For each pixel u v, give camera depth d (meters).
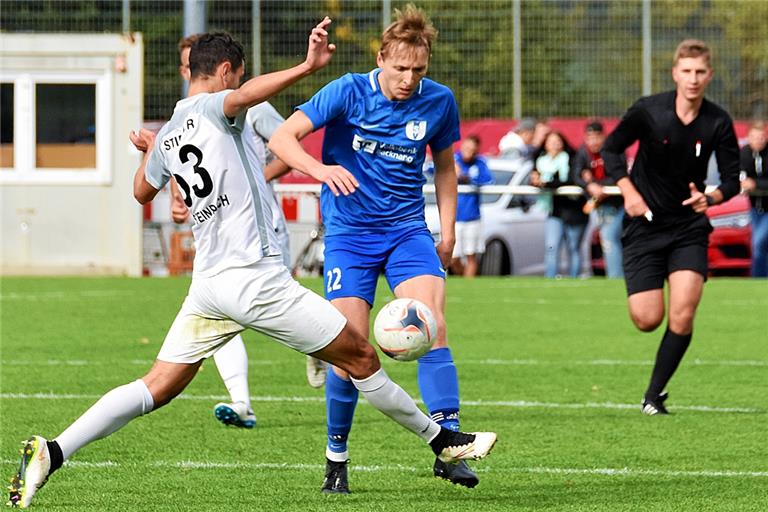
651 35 79.62
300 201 71.62
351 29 79.88
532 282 66.31
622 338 44.69
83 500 20.62
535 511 19.83
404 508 20.03
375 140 21.41
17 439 26.06
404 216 21.86
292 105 79.88
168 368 19.73
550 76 80.06
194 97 19.55
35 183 72.50
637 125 29.45
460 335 45.50
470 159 69.50
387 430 27.44
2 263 72.81
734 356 40.16
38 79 71.88
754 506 20.17
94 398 31.55
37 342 43.31
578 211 67.31
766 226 67.38
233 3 79.06
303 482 22.16
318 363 29.83
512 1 79.75
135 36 71.88
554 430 27.50
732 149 29.39
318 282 65.81
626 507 20.11
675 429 27.62
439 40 80.00
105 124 72.19
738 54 79.06
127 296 59.97
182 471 23.03
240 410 26.36
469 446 19.92
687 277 29.33
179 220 30.03
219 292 19.23
